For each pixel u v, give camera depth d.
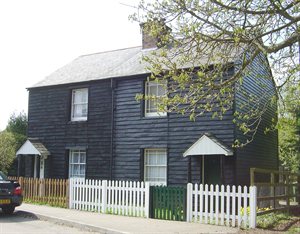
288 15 9.19
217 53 10.06
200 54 10.02
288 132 23.14
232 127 16.06
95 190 15.81
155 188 14.05
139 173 18.41
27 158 22.75
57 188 17.25
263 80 19.12
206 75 9.68
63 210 15.65
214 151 15.61
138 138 18.66
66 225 12.84
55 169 21.42
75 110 21.38
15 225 12.44
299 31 9.30
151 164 18.38
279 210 14.30
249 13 9.48
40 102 22.59
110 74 20.06
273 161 22.14
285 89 10.41
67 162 21.12
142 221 13.02
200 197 13.02
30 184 18.52
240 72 9.73
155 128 18.20
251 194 12.07
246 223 12.08
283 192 15.90
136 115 18.84
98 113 20.19
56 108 21.86
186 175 17.12
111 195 15.33
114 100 19.64
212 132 16.56
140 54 21.33
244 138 17.11
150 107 18.70
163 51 10.05
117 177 19.12
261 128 19.81
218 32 9.88
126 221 12.97
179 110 9.82
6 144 25.92
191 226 12.11
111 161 19.36
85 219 13.20
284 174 15.42
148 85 18.81
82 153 20.81
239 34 9.27
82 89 21.23
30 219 13.95
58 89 21.91
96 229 11.80
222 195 12.59
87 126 20.50
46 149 21.66
